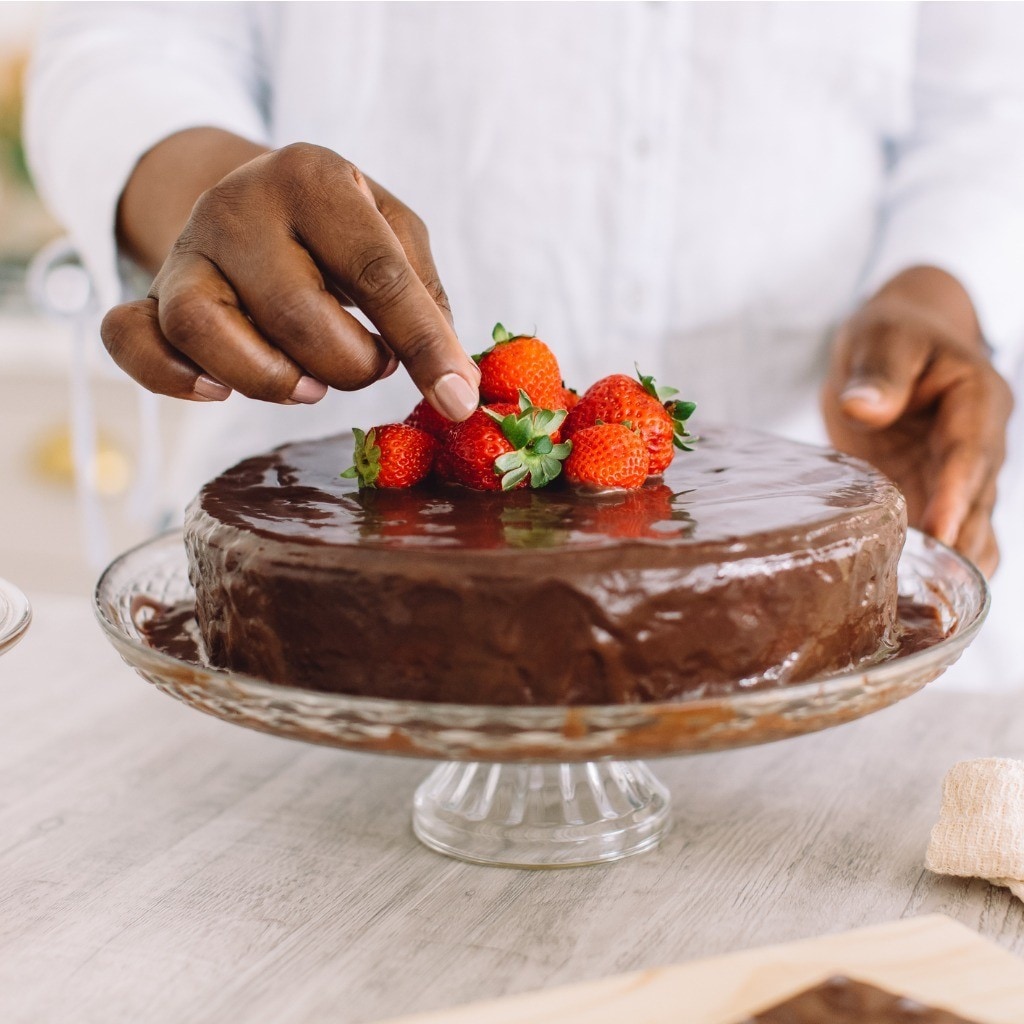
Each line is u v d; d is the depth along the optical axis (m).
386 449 1.25
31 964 0.99
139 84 1.88
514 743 0.94
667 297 2.12
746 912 1.07
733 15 2.00
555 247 2.08
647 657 1.04
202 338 1.08
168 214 1.68
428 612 1.03
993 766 1.14
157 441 2.25
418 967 0.98
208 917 1.06
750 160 2.06
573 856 1.15
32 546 4.00
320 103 2.08
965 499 1.55
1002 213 2.09
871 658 1.19
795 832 1.21
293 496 1.24
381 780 1.33
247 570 1.10
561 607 1.02
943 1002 0.84
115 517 3.94
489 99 2.03
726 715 0.95
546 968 0.98
